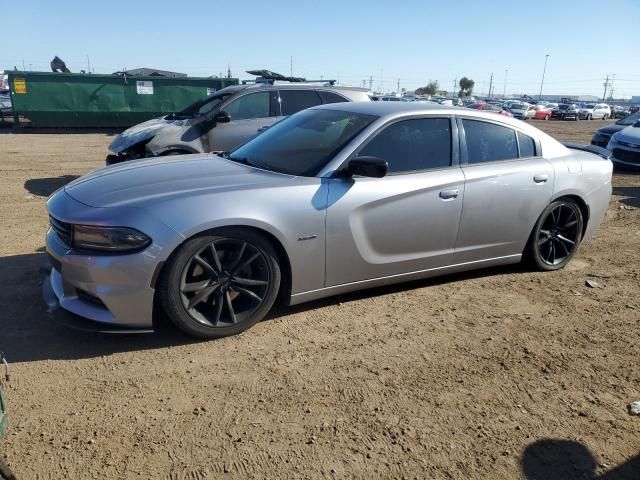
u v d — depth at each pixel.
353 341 3.68
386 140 4.14
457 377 3.29
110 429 2.69
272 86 8.52
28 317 3.83
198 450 2.56
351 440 2.68
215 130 8.10
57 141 16.50
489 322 4.06
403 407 2.96
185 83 20.91
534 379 3.30
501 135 4.72
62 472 2.39
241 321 3.65
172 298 3.37
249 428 2.74
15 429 2.66
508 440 2.73
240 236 3.51
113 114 20.27
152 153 7.78
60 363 3.27
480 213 4.48
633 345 3.78
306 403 2.96
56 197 3.73
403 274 4.28
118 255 3.21
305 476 2.43
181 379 3.15
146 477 2.38
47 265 4.05
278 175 3.88
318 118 4.60
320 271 3.85
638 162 11.71
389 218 4.03
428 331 3.88
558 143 5.12
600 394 3.17
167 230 3.26
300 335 3.73
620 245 6.23
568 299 4.55
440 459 2.57
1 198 7.81
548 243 5.10
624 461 2.62
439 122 4.41
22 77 19.00
